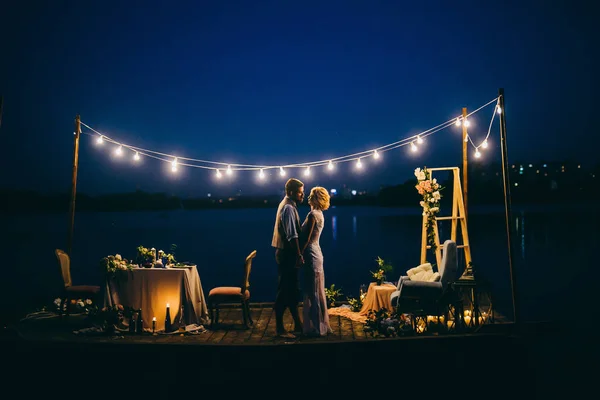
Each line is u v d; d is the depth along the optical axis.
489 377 6.35
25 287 14.46
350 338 6.76
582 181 60.28
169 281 7.18
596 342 8.87
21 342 6.30
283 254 6.95
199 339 6.74
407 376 6.27
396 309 7.10
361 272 17.70
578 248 23.83
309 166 8.19
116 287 7.28
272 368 6.17
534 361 7.87
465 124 8.05
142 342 6.38
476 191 50.59
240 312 8.33
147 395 6.15
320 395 6.18
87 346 6.24
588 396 6.55
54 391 6.21
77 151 8.41
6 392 6.22
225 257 22.89
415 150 8.23
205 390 6.14
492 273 17.44
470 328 7.05
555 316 10.83
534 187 61.56
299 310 8.43
